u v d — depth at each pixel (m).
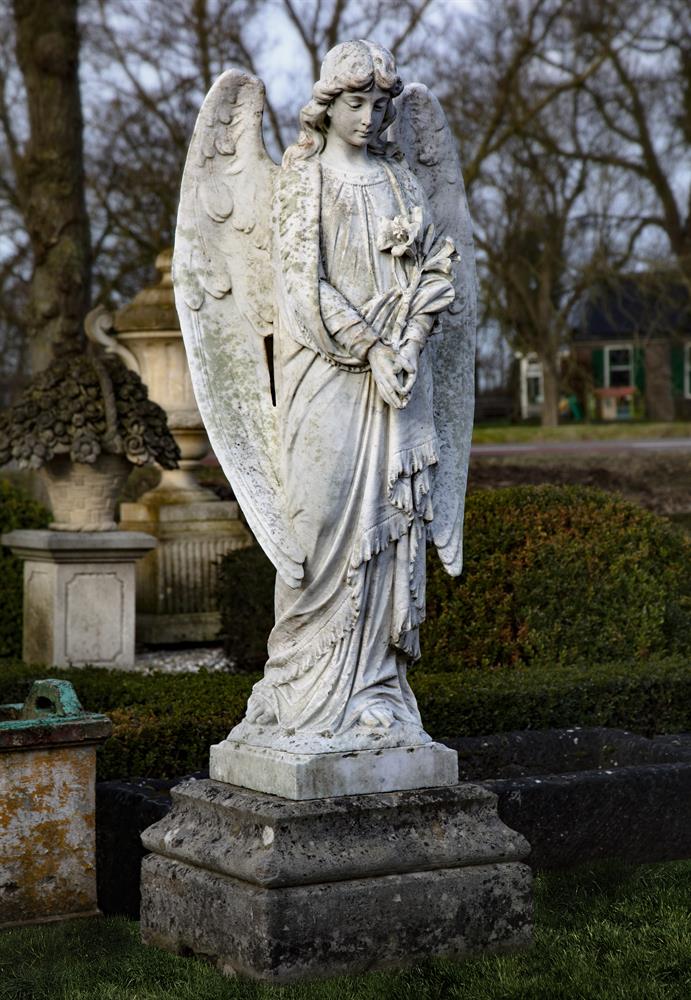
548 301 30.95
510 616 7.87
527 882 4.38
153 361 11.47
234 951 4.12
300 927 4.04
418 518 4.40
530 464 20.25
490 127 23.16
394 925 4.16
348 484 4.36
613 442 27.86
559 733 6.36
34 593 9.55
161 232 24.36
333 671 4.40
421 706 6.54
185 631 11.09
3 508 10.14
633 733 6.65
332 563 4.39
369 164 4.47
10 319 26.25
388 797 4.27
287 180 4.40
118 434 9.09
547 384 32.53
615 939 4.49
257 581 9.10
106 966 4.29
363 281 4.36
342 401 4.34
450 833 4.32
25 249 25.27
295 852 4.08
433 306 4.31
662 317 32.97
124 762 5.87
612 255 29.97
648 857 5.52
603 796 5.43
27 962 4.38
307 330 4.31
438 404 4.73
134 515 11.36
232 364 4.60
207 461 21.48
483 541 8.01
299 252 4.32
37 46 14.92
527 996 3.98
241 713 6.24
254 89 4.58
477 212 29.06
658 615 7.94
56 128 15.02
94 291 25.70
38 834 4.77
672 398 42.12
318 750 4.25
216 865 4.23
